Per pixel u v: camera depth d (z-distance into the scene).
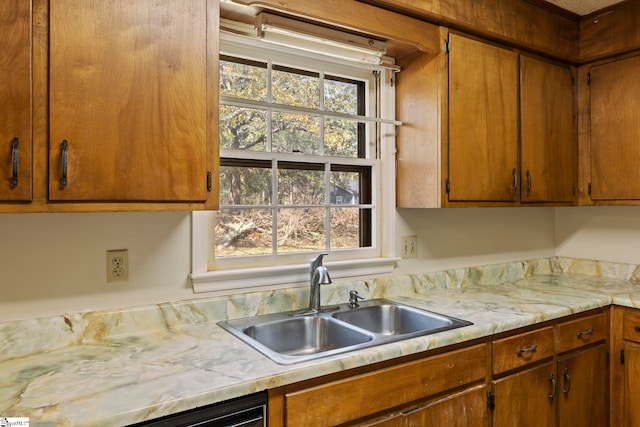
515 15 2.10
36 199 1.07
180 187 1.27
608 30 2.27
